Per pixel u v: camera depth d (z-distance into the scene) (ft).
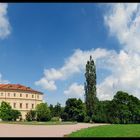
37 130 145.79
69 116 420.36
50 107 525.75
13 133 123.54
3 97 553.64
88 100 349.41
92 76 351.25
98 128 153.89
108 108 359.05
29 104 578.25
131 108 363.76
